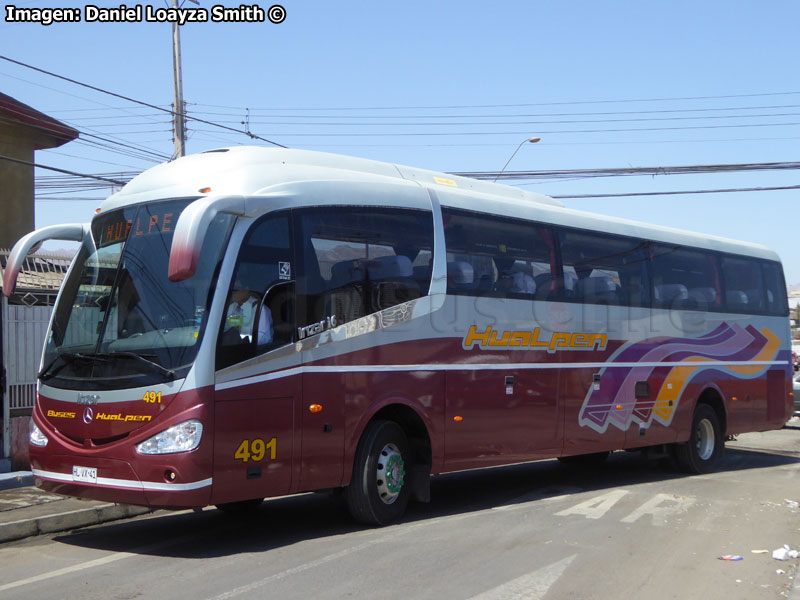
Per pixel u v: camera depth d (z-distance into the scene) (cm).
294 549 769
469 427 988
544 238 1128
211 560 726
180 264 672
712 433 1424
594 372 1185
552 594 630
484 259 1032
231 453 741
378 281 898
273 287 794
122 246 816
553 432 1111
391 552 755
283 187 825
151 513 981
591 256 1204
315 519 933
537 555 752
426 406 936
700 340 1405
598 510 995
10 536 815
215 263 756
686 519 946
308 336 817
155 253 790
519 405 1059
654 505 1037
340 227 869
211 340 736
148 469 718
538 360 1093
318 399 822
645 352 1285
